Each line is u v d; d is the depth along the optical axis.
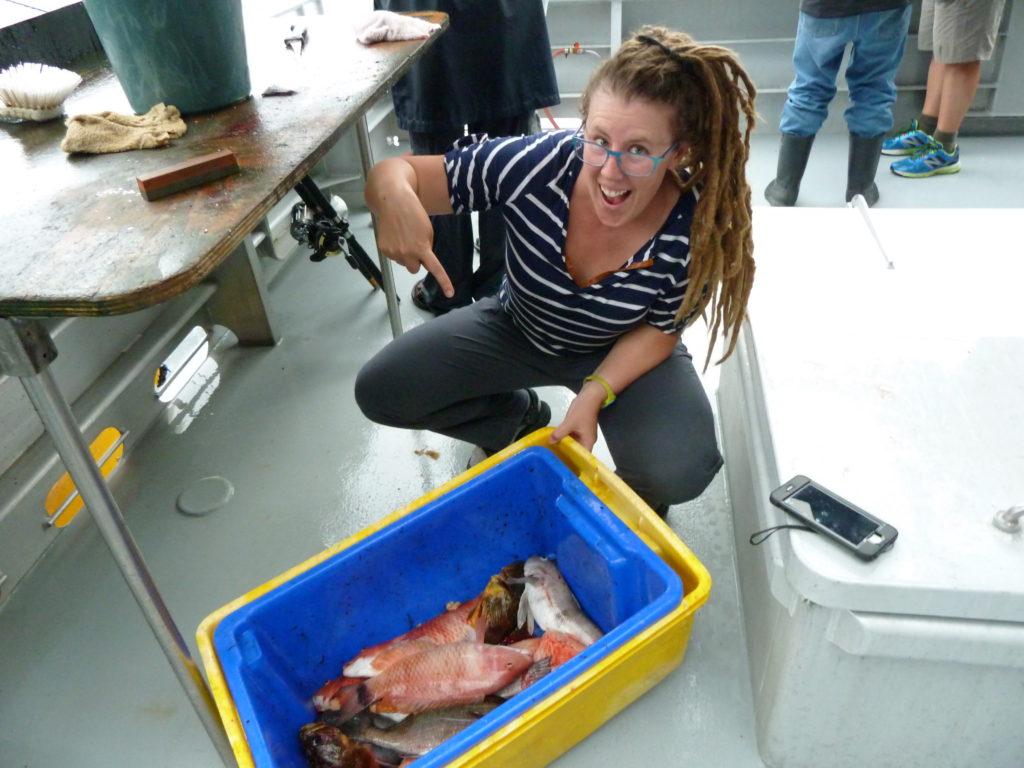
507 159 1.09
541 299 1.15
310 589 1.06
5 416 1.38
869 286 1.26
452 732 1.04
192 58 1.00
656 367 1.21
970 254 1.34
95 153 0.94
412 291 2.17
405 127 1.78
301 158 0.87
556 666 1.08
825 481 0.90
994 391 1.02
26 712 1.19
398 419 1.36
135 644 1.29
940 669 0.85
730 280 1.06
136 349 1.70
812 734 0.98
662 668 1.06
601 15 3.06
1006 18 2.78
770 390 1.04
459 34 1.63
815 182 2.73
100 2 0.96
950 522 0.85
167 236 0.70
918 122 2.81
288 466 1.64
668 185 1.07
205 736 1.15
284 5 2.30
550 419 1.63
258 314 1.95
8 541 1.36
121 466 1.65
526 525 1.26
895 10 2.15
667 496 1.20
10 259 0.67
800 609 0.86
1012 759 0.96
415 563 1.17
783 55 2.99
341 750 0.99
